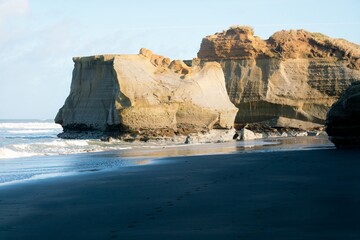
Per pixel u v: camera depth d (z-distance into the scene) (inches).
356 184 717.9
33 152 1652.3
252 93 3400.6
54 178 928.9
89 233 490.3
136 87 2374.5
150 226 506.0
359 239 426.3
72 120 2753.4
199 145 2107.5
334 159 1108.5
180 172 973.2
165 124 2395.4
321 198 610.2
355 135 1392.7
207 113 2513.5
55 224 535.2
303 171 900.0
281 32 3548.2
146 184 812.6
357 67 3383.4
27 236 487.2
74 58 2802.7
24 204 657.6
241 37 3535.9
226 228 482.9
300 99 3334.2
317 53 3462.1
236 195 660.1
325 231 454.6
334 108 1406.3
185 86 2513.5
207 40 3607.3
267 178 820.6
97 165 1189.7
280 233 454.6
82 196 711.7
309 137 2733.8
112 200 668.7
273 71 3427.7
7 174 1011.9
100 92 2615.7
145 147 2000.5
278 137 2837.1
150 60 2637.8
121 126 2340.1
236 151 1581.0
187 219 529.7
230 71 3513.8
